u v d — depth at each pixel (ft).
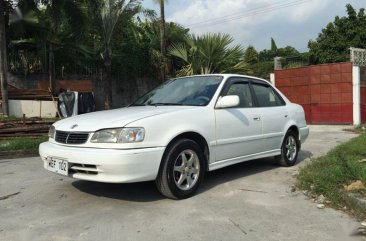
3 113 47.96
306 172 19.31
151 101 20.02
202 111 17.76
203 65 61.77
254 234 12.95
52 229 13.53
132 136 14.99
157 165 15.55
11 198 17.33
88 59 67.00
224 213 14.90
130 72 69.51
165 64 68.13
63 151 15.81
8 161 26.86
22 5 49.96
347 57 81.35
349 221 13.98
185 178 16.71
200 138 17.54
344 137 39.88
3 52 47.37
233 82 20.22
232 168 23.00
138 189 18.12
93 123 15.92
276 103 23.36
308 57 87.10
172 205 15.84
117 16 58.65
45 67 62.75
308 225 13.69
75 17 50.39
